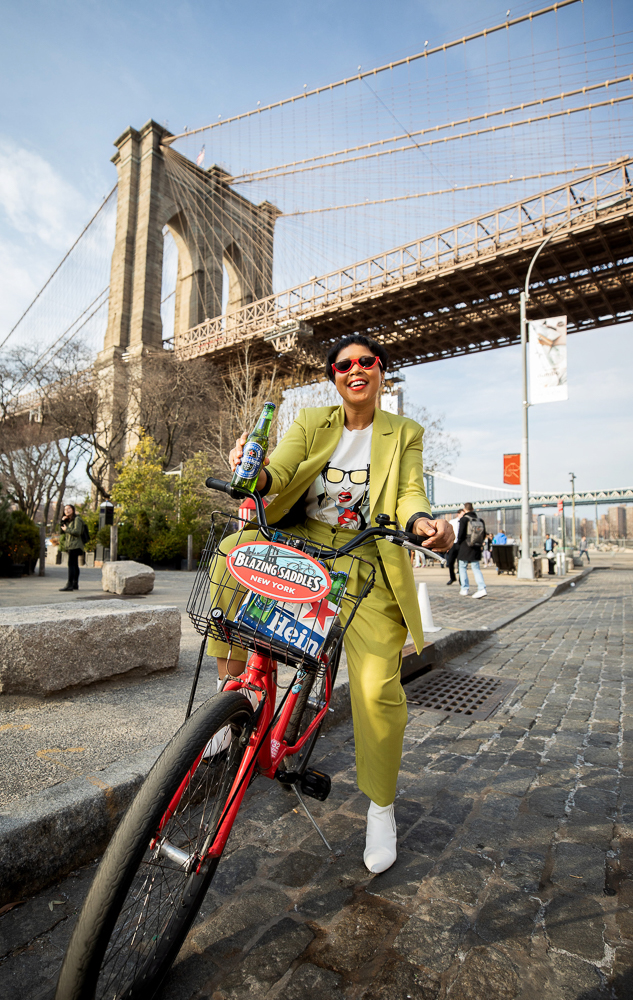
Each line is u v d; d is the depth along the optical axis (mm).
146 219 44094
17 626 2744
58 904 1617
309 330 34781
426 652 4590
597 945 1514
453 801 2359
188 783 1275
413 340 39562
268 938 1526
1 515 11602
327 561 1609
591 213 25812
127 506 20500
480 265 29406
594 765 2744
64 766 2078
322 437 2070
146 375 28969
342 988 1361
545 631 6598
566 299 33312
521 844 2025
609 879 1817
